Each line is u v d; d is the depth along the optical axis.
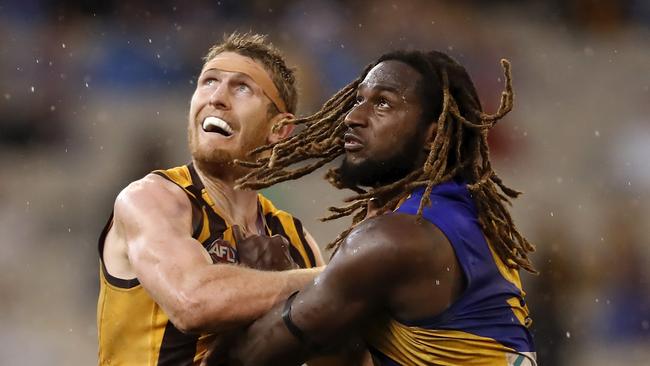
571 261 32.25
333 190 33.91
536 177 39.25
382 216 9.87
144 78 40.97
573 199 38.31
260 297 10.54
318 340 9.91
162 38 41.72
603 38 45.28
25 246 35.09
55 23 41.72
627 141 41.81
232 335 10.59
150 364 11.29
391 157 10.13
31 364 29.31
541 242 32.59
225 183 12.41
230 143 12.30
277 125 11.34
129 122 39.34
